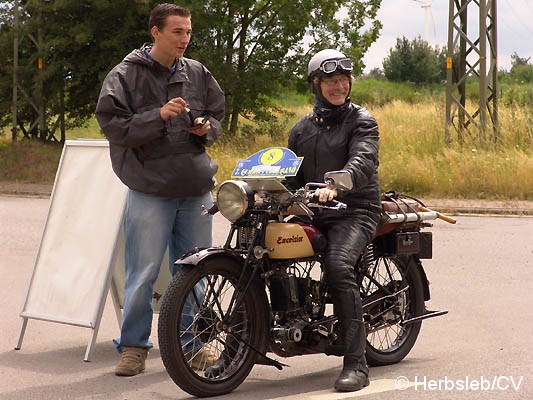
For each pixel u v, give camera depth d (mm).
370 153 7062
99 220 8273
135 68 7523
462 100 27875
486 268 12852
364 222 7180
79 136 43781
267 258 6922
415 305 8039
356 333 6922
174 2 35031
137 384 7301
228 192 6746
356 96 55219
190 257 6660
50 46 33688
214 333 6855
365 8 38781
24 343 8766
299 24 37594
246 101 37688
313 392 6934
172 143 7508
